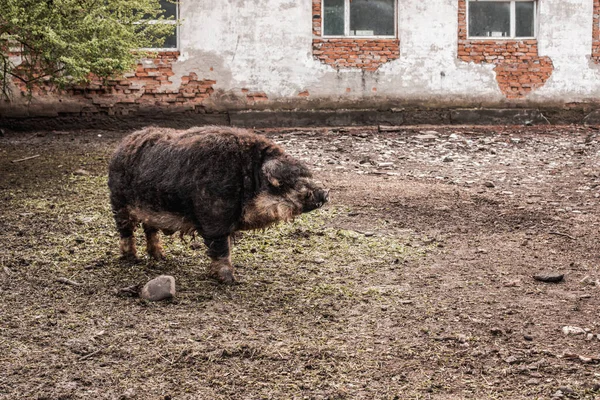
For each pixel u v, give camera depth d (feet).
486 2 51.85
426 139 44.47
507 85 52.13
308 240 22.72
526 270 20.31
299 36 50.67
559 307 17.42
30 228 23.11
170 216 18.33
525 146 41.93
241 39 50.29
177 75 50.14
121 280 18.63
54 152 38.45
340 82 51.29
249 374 13.66
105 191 28.37
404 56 51.34
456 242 22.97
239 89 50.70
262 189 17.39
